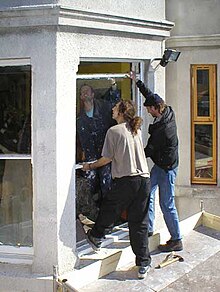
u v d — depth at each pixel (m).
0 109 5.52
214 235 6.71
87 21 5.25
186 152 8.02
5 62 5.34
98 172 6.09
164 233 6.38
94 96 5.86
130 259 5.83
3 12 5.07
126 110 5.40
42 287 5.15
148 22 5.98
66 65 5.17
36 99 5.16
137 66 6.31
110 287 5.20
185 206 8.00
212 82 7.95
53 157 5.15
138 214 5.36
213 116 8.00
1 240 5.65
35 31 5.10
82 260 5.52
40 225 5.23
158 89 6.43
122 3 5.74
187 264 5.75
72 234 5.36
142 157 5.41
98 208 6.16
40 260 5.25
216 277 5.45
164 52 6.13
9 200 5.59
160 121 5.77
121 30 5.67
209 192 7.89
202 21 7.82
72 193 5.34
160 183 5.95
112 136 5.28
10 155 5.50
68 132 5.25
